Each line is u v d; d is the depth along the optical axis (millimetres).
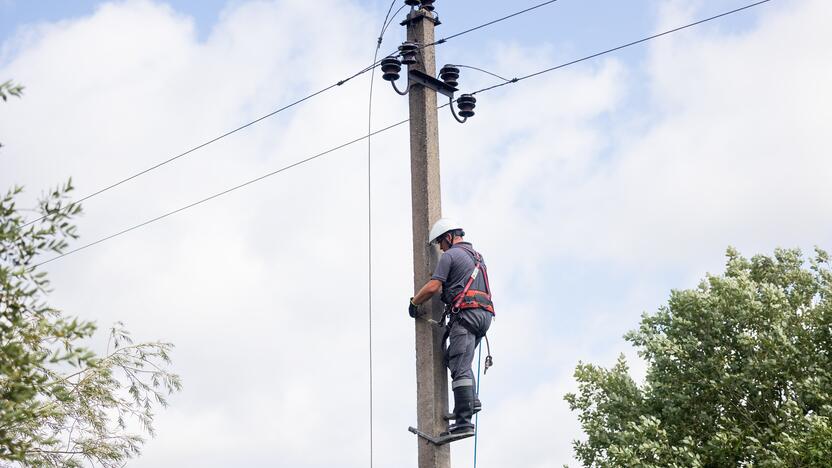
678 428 18672
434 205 9930
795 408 17328
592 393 20031
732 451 17828
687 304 19281
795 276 20312
